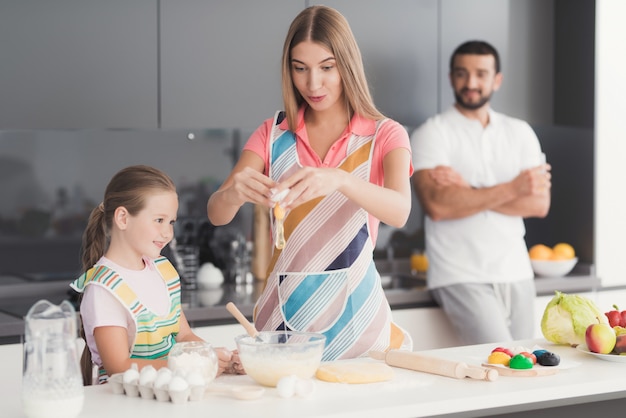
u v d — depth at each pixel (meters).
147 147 3.94
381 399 1.80
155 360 2.12
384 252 4.32
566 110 4.21
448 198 3.71
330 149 2.46
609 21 4.08
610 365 2.10
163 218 2.26
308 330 2.43
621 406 2.03
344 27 2.39
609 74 4.10
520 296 3.76
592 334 2.15
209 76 3.63
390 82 3.91
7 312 3.31
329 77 2.39
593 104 4.09
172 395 1.76
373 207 2.22
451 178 3.76
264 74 3.71
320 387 1.90
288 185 2.12
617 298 4.13
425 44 3.96
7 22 3.34
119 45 3.49
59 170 3.83
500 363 2.05
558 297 2.33
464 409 1.81
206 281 3.83
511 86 4.15
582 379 1.96
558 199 4.29
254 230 4.00
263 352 1.89
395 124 2.46
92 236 2.38
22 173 3.78
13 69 3.35
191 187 4.01
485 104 3.87
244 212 4.05
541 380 1.95
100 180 3.89
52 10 3.39
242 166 2.54
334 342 2.42
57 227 3.84
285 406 1.75
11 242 3.78
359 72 2.42
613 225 4.15
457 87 3.86
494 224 3.74
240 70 3.67
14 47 3.35
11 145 3.76
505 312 3.75
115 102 3.50
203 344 1.94
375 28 3.87
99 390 1.89
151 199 2.24
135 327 2.20
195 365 1.88
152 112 3.55
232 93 3.67
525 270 3.80
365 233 2.45
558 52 4.21
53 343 1.65
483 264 3.71
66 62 3.42
